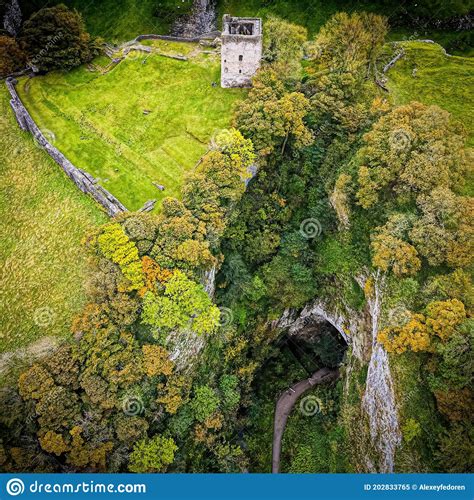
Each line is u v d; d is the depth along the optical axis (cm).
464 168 6869
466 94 8406
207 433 6912
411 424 6128
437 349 5984
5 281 6906
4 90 8238
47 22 8325
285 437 7938
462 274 6231
